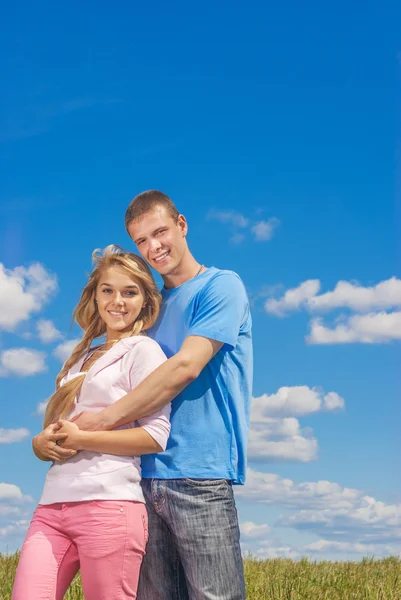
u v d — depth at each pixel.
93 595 3.32
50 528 3.40
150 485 3.58
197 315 3.69
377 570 7.79
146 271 3.79
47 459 3.45
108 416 3.41
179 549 3.55
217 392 3.65
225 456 3.61
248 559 8.32
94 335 3.90
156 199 3.86
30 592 3.27
